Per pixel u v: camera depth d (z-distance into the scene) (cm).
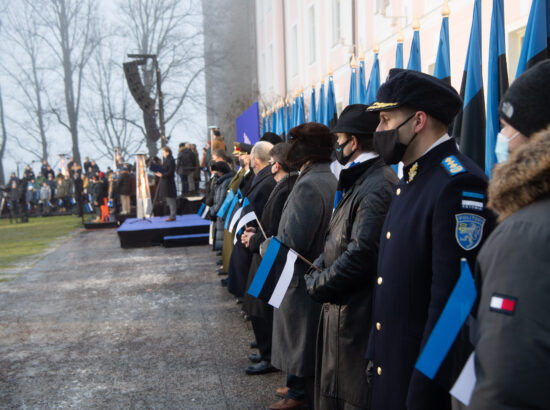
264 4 2361
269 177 411
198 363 414
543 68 108
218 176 714
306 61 1672
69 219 2189
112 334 497
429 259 159
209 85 3152
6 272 862
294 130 289
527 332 90
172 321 532
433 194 158
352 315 213
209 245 1073
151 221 1227
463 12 656
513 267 94
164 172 1191
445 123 170
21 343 479
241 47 3070
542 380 88
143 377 389
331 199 279
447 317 113
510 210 102
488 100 323
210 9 3097
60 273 831
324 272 215
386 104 173
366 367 210
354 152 231
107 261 929
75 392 367
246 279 463
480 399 95
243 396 351
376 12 1017
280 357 296
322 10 1464
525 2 501
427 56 780
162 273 790
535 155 97
